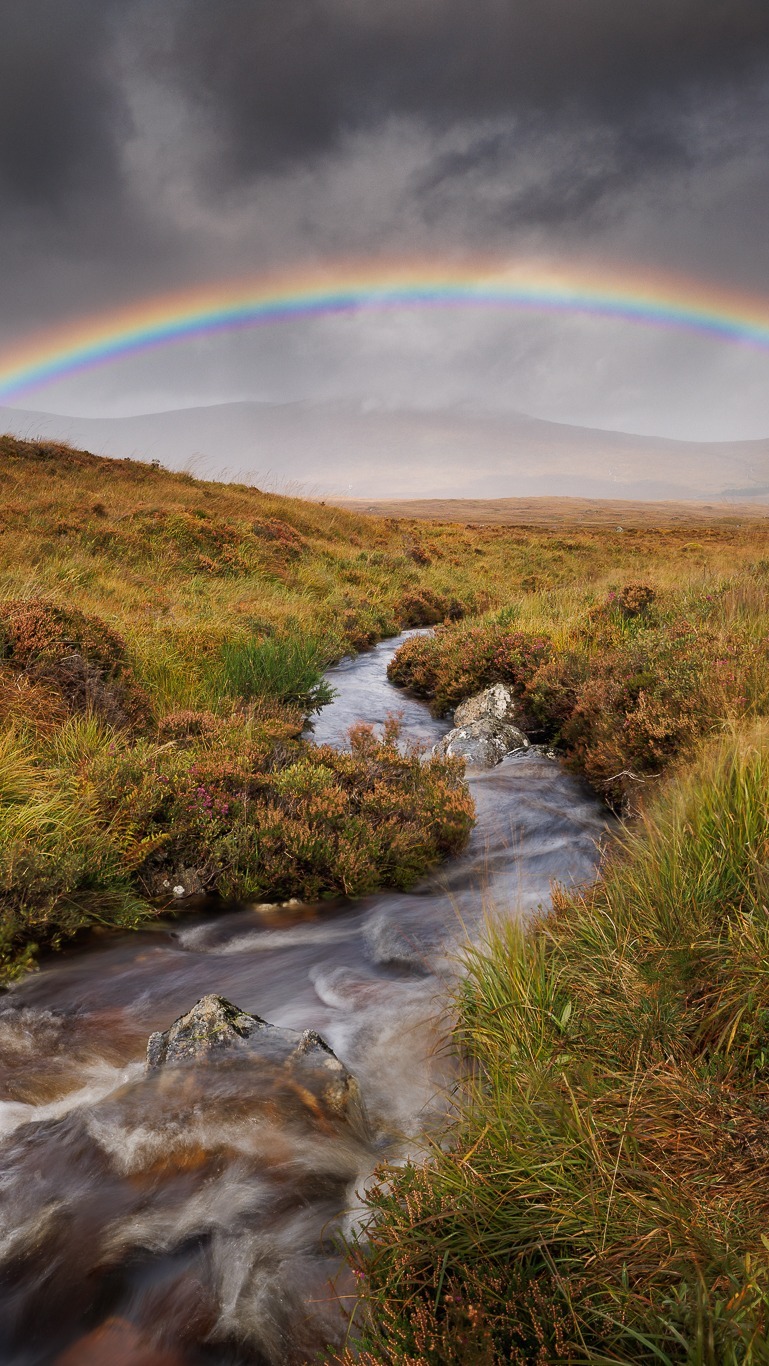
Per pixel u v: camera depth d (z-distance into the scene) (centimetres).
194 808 560
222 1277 238
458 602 2147
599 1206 212
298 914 514
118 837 522
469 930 470
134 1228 255
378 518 4338
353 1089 309
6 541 1556
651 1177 216
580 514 13988
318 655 1301
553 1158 232
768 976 279
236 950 465
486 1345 177
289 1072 315
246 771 635
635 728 677
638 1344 179
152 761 613
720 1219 202
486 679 1064
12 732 596
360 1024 374
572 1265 201
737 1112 239
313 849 543
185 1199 266
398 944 459
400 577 2498
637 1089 254
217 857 531
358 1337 212
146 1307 230
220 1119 296
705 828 370
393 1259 210
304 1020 380
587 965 337
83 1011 392
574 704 873
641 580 1736
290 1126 291
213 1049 327
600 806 682
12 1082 330
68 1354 220
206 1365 215
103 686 755
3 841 476
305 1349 214
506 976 328
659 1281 190
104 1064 346
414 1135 294
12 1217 260
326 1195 267
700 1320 162
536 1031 296
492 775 780
